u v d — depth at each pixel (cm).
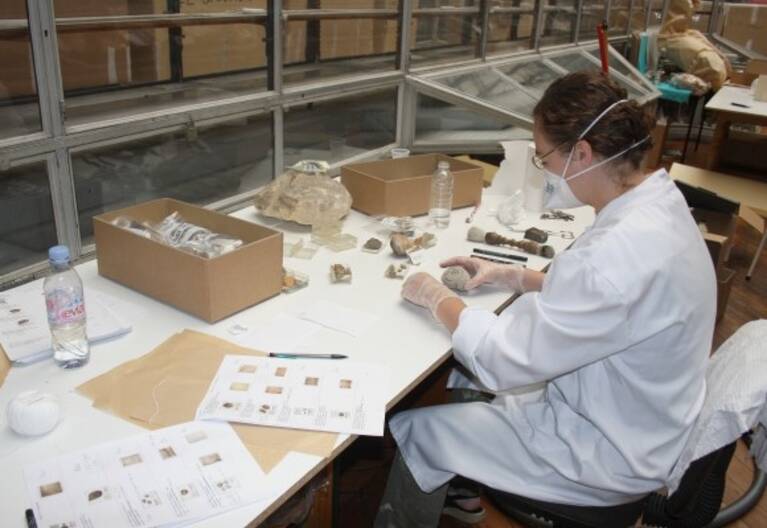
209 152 209
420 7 284
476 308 133
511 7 363
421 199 207
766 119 392
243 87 213
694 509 123
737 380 116
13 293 146
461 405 136
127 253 148
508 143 234
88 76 174
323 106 248
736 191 347
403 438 138
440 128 299
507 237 195
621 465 118
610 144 112
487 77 317
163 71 196
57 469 95
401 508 140
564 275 111
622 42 566
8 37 143
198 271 134
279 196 195
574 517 123
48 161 154
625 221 110
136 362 122
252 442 102
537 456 122
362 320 143
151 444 101
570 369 113
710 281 114
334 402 113
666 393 113
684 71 570
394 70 277
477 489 143
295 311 146
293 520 129
